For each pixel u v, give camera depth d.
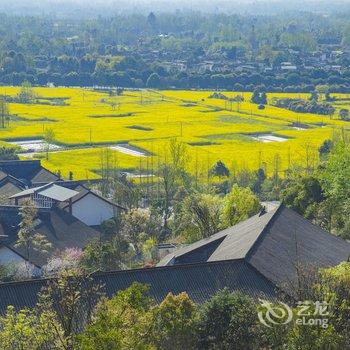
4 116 196.88
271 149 171.38
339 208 86.19
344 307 45.06
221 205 93.00
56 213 94.12
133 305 42.44
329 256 64.62
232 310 46.00
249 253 59.81
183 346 43.91
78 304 45.69
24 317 44.34
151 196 122.06
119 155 160.75
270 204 109.38
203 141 179.62
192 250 68.75
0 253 80.31
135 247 93.00
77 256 79.88
